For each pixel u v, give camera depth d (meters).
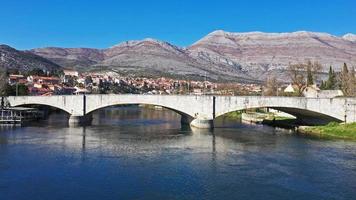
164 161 88.12
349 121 144.50
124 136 125.88
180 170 80.19
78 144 108.62
